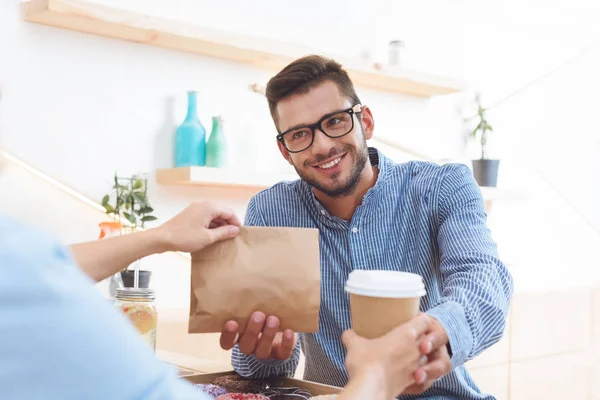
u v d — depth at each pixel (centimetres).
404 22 336
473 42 367
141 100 253
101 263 108
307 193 159
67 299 43
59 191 233
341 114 143
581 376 399
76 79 238
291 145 148
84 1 222
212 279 111
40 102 229
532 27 398
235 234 113
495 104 377
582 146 422
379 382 83
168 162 261
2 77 221
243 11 279
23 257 43
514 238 380
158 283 254
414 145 339
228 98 277
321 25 304
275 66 291
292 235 113
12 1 223
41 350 41
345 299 153
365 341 89
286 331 115
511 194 351
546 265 394
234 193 282
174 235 110
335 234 155
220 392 123
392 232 154
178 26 243
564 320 393
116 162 247
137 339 48
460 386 143
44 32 230
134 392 45
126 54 250
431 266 152
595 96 429
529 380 369
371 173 157
